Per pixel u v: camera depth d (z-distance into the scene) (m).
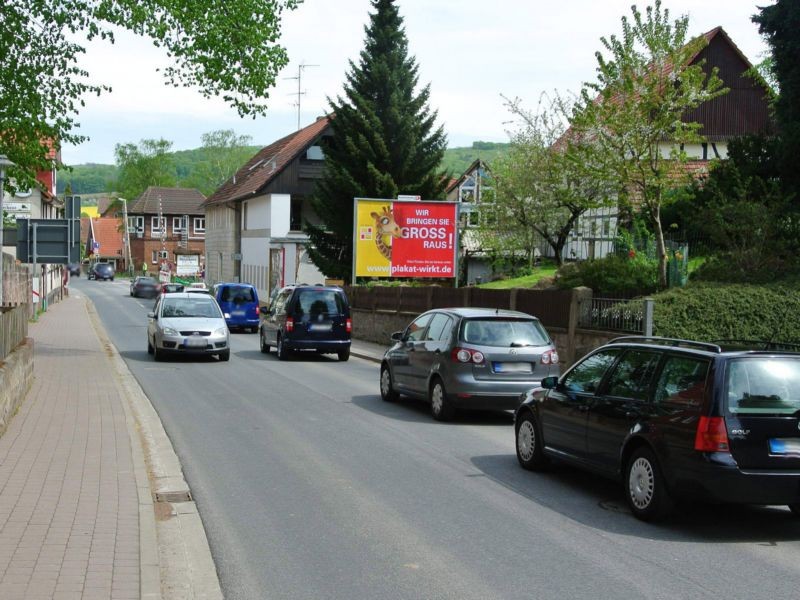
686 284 18.62
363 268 32.38
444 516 8.01
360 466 10.20
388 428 12.99
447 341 13.76
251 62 23.59
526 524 7.79
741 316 17.67
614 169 21.27
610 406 8.59
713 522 8.02
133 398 15.77
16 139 21.92
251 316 39.03
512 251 37.50
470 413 14.83
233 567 6.49
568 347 19.77
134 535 6.77
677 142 21.56
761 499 7.32
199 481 9.34
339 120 44.34
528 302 21.58
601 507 8.48
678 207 25.61
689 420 7.55
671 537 7.47
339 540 7.21
